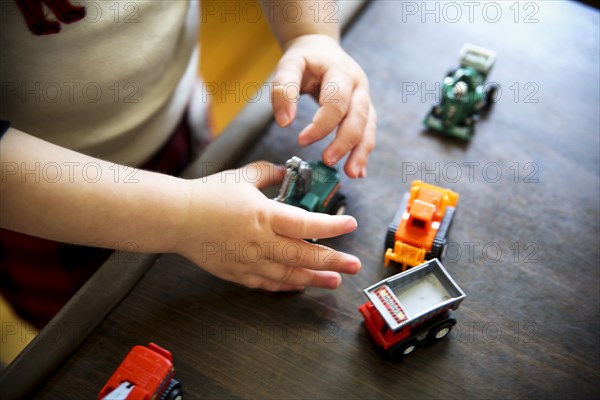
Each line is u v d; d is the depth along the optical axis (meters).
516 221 0.44
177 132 0.57
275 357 0.40
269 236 0.41
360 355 0.40
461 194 0.46
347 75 0.47
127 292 0.42
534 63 0.52
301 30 0.49
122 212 0.40
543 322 0.41
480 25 0.54
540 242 0.44
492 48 0.52
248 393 0.39
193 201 0.41
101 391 0.37
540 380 0.39
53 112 0.47
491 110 0.50
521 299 0.42
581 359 0.40
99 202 0.40
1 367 0.58
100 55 0.47
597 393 0.39
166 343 0.40
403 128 0.49
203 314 0.41
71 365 0.40
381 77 0.51
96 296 0.41
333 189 0.44
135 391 0.37
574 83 0.51
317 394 0.39
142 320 0.41
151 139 0.53
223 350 0.40
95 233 0.40
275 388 0.39
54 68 0.46
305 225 0.41
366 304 0.41
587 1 0.55
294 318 0.41
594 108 0.50
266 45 0.98
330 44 0.49
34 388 0.39
